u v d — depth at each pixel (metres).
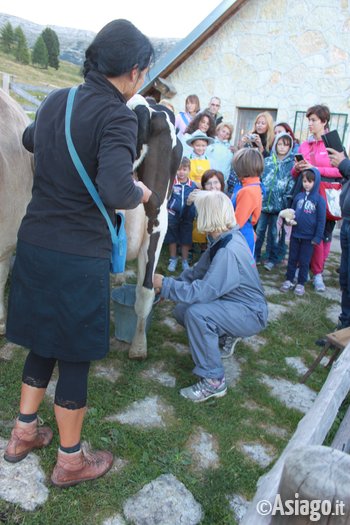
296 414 2.87
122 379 2.97
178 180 5.02
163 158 2.83
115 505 2.05
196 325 2.81
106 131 1.65
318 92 8.35
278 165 5.57
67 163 1.71
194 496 2.16
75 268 1.78
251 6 8.37
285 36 8.33
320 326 4.26
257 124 5.87
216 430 2.62
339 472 0.97
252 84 8.72
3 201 2.47
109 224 1.83
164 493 2.14
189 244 5.16
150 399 2.81
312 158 5.29
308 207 4.84
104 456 2.25
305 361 3.60
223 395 2.93
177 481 2.22
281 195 5.61
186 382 3.04
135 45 1.69
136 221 2.84
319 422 1.67
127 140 1.66
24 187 2.71
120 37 1.68
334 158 3.84
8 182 2.49
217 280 2.77
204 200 2.90
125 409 2.69
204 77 8.97
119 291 3.51
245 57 8.64
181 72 9.08
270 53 8.48
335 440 2.38
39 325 1.85
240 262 2.83
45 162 1.77
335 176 5.13
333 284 5.56
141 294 3.04
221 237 2.92
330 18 8.00
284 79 8.51
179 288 2.79
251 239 3.83
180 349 3.49
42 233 1.80
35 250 1.81
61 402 1.96
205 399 2.86
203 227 2.92
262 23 8.40
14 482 2.08
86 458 2.19
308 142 5.45
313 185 4.79
